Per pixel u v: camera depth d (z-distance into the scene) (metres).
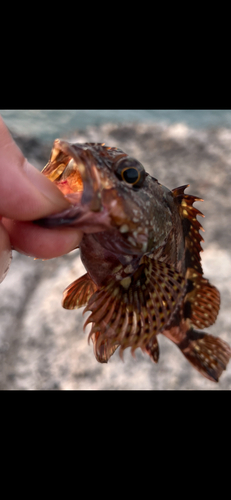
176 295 0.13
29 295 0.44
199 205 0.60
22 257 0.49
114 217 0.12
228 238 0.50
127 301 0.13
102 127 0.94
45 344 0.38
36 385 0.34
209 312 0.18
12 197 0.12
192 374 0.34
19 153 0.12
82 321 0.39
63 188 0.13
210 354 0.21
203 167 0.74
